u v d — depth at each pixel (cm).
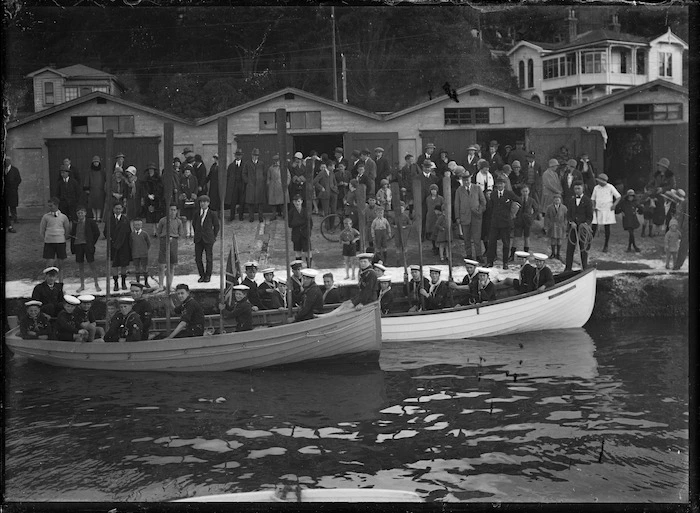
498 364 1605
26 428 1238
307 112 2498
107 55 2697
